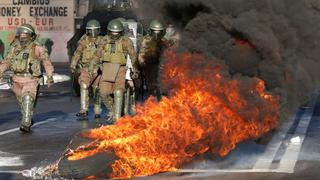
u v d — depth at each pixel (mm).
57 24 36688
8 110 16625
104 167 8172
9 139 11797
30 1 36969
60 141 11508
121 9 19438
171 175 8414
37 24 36781
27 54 12391
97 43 14289
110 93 13242
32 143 11320
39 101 18938
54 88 23219
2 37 36656
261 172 8617
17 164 9328
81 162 8203
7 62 12578
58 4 36594
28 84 12531
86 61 14461
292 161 9367
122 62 13062
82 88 14641
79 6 36375
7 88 22125
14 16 37031
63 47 36656
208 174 8484
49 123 13984
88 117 14961
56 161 9438
